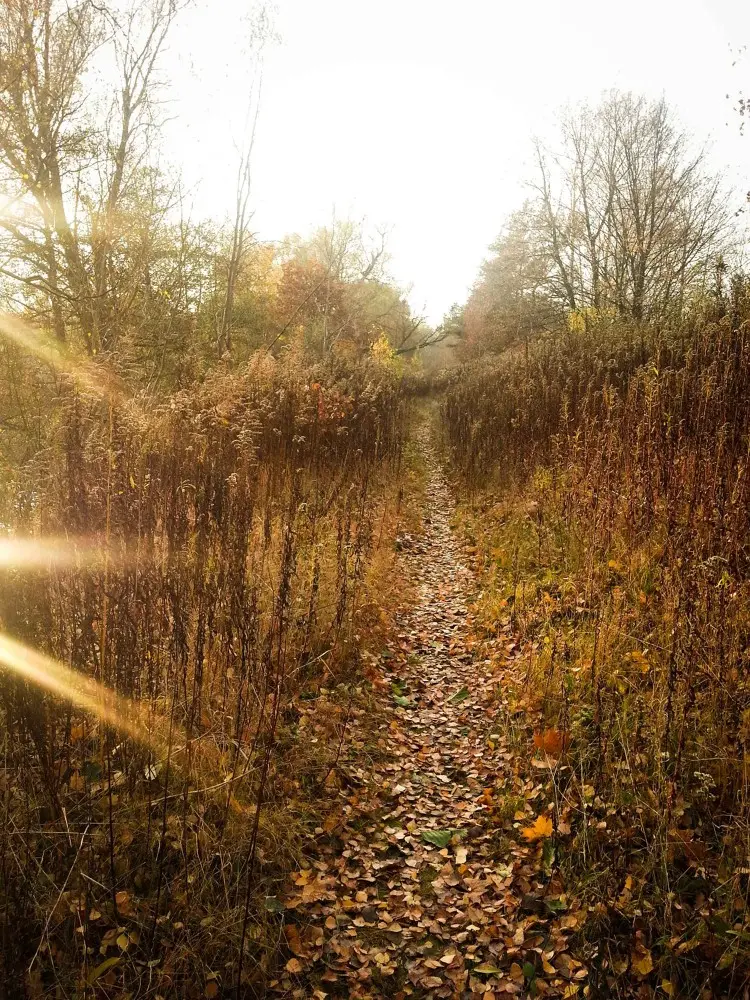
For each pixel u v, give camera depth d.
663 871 3.02
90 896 2.88
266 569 5.68
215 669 4.41
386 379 18.19
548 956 2.99
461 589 7.94
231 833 3.42
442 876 3.64
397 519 10.08
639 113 20.45
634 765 3.65
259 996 2.81
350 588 6.34
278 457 8.52
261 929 3.03
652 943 2.85
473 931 3.25
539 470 9.59
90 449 3.85
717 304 8.15
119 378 4.40
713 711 3.72
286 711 4.56
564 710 4.32
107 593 3.48
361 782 4.30
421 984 2.98
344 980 2.99
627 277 21.03
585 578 5.81
